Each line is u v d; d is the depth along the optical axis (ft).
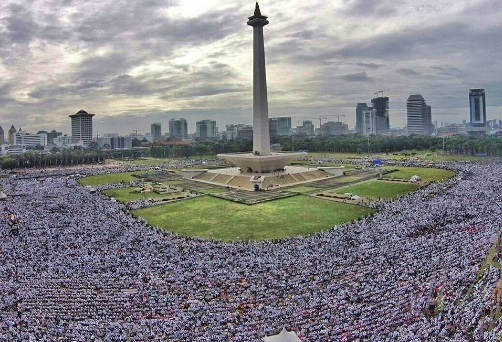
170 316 149.48
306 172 547.08
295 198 407.44
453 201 327.88
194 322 142.31
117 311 155.02
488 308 141.18
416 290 160.04
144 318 148.15
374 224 272.10
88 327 139.95
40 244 243.81
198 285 176.35
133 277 186.70
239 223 311.27
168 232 284.61
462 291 156.87
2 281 184.44
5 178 645.92
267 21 520.42
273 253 218.18
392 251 207.41
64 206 373.61
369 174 566.36
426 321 134.41
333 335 129.80
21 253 225.15
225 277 182.19
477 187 392.27
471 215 281.33
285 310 146.92
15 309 158.10
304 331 132.36
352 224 283.59
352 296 156.66
